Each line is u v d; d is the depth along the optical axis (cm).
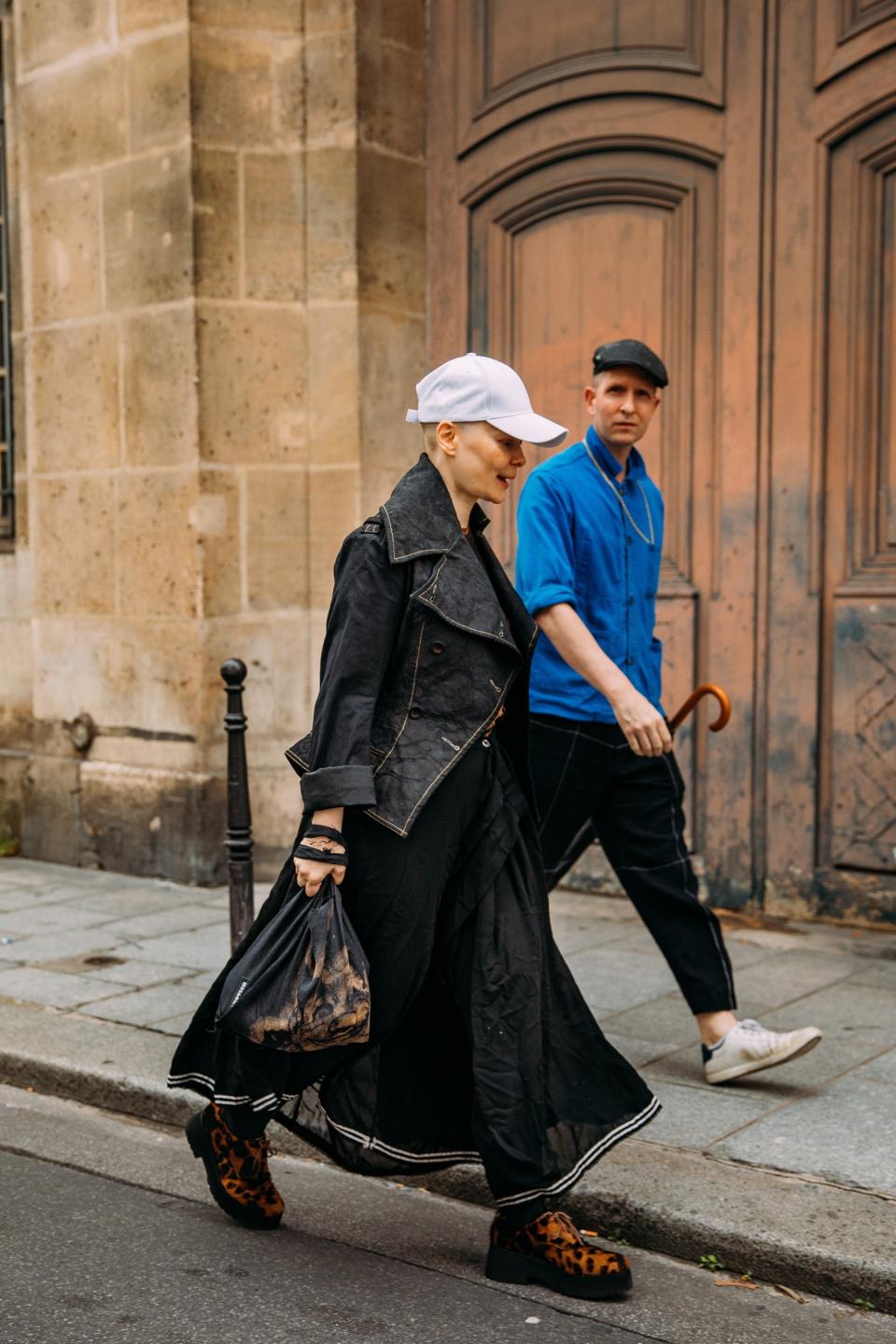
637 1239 307
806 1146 335
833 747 540
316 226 625
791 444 541
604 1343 264
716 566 561
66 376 662
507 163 609
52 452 671
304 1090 292
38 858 691
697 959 373
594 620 366
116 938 540
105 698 661
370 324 625
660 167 569
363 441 627
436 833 273
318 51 618
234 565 630
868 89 518
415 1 632
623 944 521
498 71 610
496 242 618
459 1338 264
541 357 607
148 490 635
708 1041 376
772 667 550
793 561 543
